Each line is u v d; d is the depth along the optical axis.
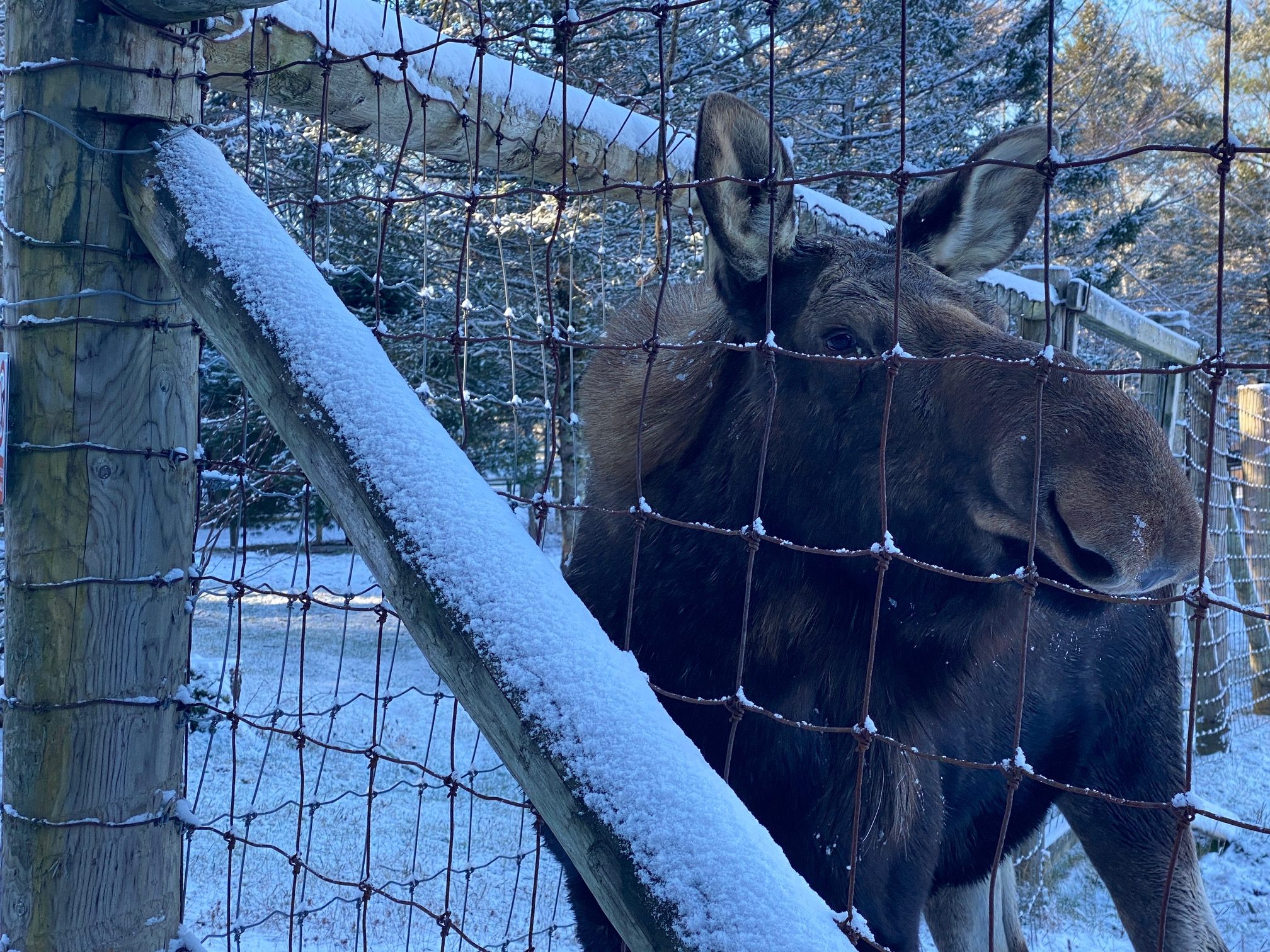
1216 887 5.71
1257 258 21.17
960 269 2.94
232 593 2.25
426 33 3.33
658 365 2.70
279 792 6.65
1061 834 6.12
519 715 1.46
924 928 5.25
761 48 11.27
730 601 2.45
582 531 2.90
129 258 2.14
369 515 1.66
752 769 2.44
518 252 9.37
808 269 2.42
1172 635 4.10
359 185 8.99
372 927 4.79
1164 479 1.82
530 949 2.04
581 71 8.18
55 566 2.14
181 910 2.37
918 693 2.48
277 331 1.83
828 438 2.34
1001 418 2.04
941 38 12.84
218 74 2.41
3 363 2.12
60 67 2.06
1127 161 19.00
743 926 1.25
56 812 2.14
